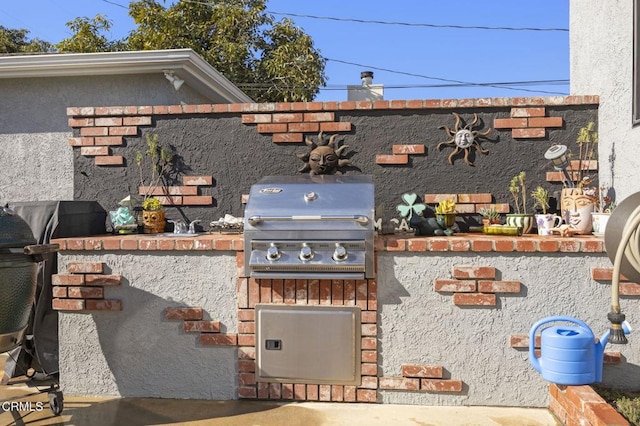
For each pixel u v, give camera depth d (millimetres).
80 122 5082
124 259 3977
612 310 2639
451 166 4695
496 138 4656
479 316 3652
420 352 3695
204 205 4980
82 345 4027
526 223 4230
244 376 3840
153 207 4840
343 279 3658
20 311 3350
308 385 3781
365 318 3711
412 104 4695
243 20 15133
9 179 6770
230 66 14922
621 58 4078
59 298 4016
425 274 3684
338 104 4773
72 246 3984
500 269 3625
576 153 4559
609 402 3270
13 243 3268
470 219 4684
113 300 3971
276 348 3781
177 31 14883
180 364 3922
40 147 6730
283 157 4871
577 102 4527
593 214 4090
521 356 3621
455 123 4672
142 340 3959
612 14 4215
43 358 4203
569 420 3213
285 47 15031
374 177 4758
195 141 4984
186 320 3908
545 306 3590
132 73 6707
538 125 4590
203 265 3893
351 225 3605
